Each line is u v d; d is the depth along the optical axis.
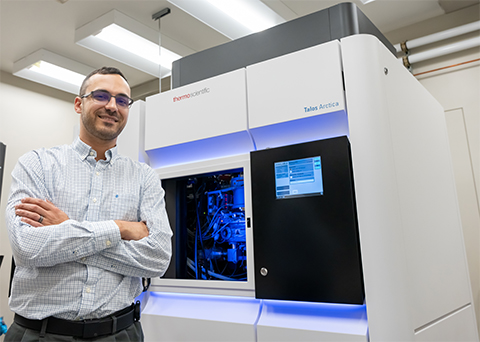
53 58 3.02
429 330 1.23
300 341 1.17
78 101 1.22
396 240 1.11
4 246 3.13
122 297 1.06
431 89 2.70
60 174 1.10
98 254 1.03
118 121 1.18
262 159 1.33
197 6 2.16
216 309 1.39
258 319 1.29
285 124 1.33
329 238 1.17
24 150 3.38
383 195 1.13
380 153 1.16
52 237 0.96
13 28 2.79
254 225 1.30
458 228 1.75
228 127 1.44
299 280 1.20
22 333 0.97
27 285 1.00
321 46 1.29
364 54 1.23
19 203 1.03
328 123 1.27
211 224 1.56
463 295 1.62
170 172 1.60
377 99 1.20
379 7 2.66
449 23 2.72
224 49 1.70
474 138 2.49
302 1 2.57
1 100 3.29
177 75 1.84
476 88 2.53
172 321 1.44
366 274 1.10
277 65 1.37
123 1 2.56
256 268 1.27
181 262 1.58
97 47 2.70
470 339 1.58
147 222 1.16
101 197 1.13
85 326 0.97
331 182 1.19
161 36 2.74
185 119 1.57
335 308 1.18
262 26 2.41
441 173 1.68
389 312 1.06
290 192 1.26
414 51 2.81
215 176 1.58
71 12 2.64
